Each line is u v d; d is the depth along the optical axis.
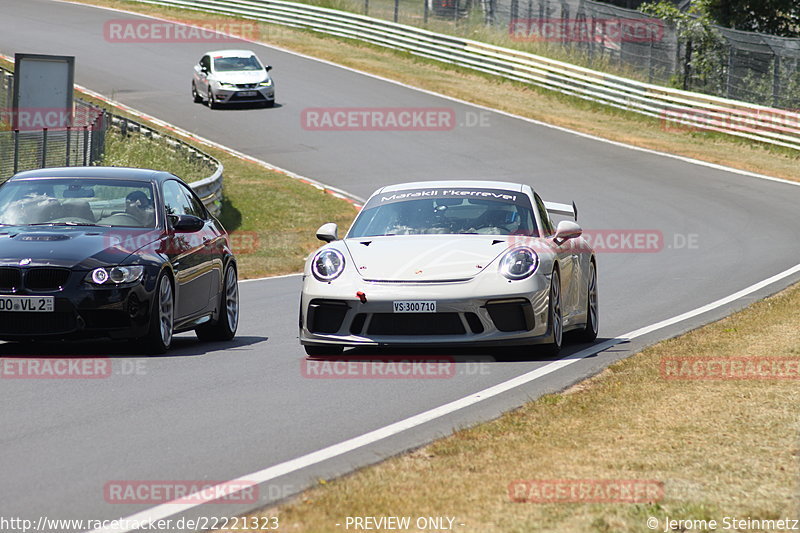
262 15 197.25
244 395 28.38
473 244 34.44
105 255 33.94
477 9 186.38
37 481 19.81
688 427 23.56
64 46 173.38
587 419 24.70
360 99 145.12
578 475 19.67
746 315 42.75
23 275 32.88
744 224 85.19
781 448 21.53
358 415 25.94
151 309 34.12
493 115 140.25
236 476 20.28
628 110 145.62
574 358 34.28
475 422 24.97
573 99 151.88
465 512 17.36
